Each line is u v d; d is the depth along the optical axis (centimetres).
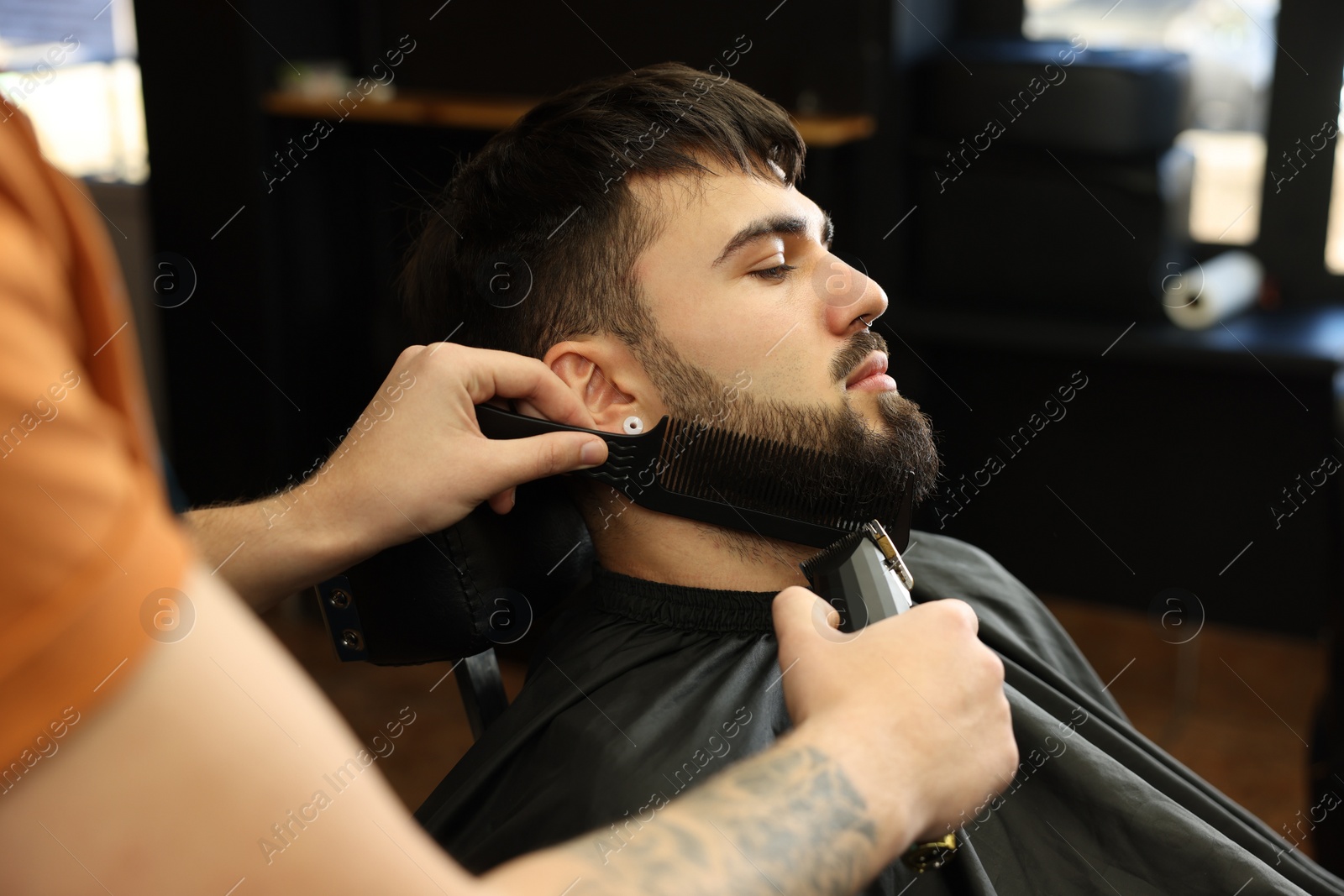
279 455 272
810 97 237
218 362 269
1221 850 92
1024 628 117
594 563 107
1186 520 260
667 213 96
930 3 244
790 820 51
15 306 28
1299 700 239
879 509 98
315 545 87
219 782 31
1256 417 247
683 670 93
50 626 28
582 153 98
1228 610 262
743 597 98
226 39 246
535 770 89
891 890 85
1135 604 269
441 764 227
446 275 107
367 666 267
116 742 30
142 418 36
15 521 27
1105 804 94
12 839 29
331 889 33
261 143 252
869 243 247
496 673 106
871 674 61
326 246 274
